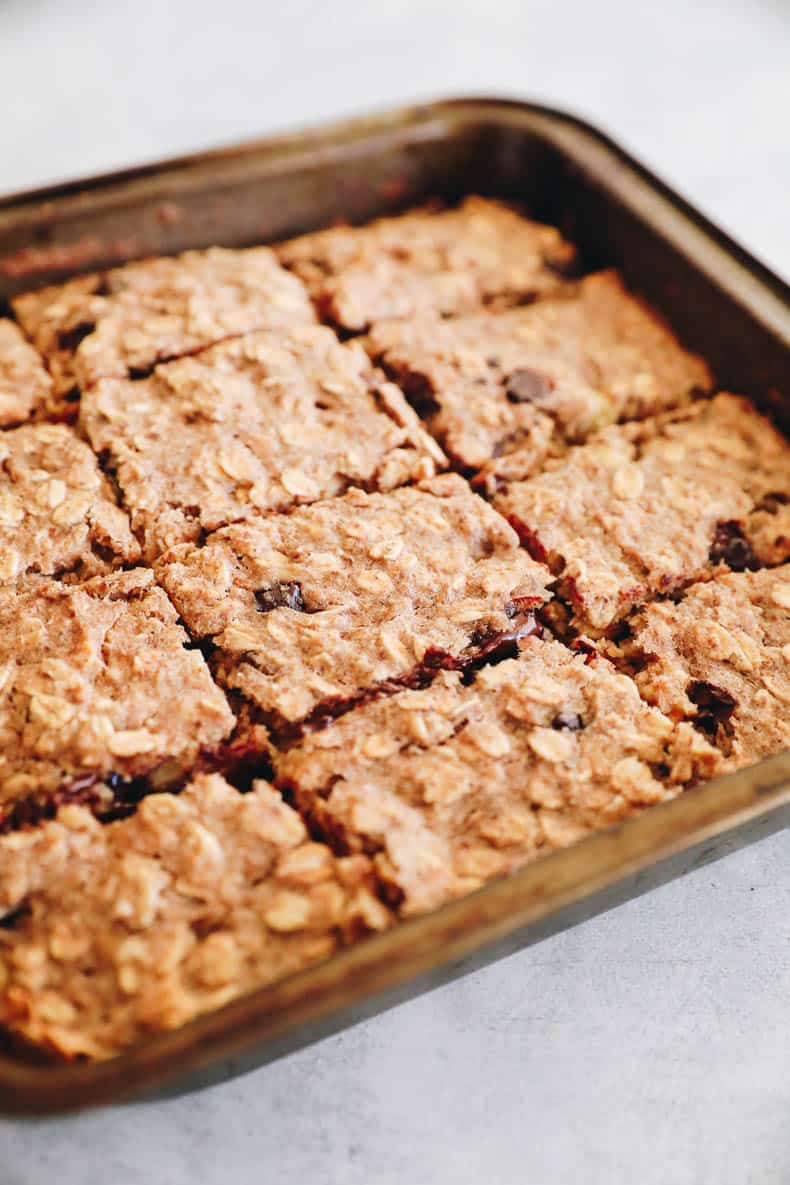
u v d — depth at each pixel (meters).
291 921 0.29
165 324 0.38
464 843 0.30
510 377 0.38
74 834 0.30
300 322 0.39
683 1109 0.31
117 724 0.31
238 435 0.36
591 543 0.35
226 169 0.40
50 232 0.39
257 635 0.33
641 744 0.32
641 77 0.54
